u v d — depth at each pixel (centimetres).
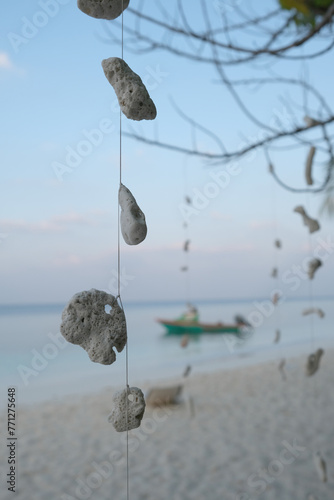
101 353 93
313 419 573
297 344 1427
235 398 691
